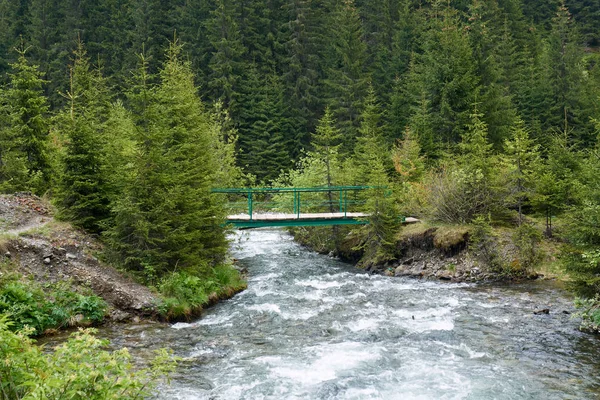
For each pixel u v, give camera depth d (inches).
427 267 904.3
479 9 2004.2
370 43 2578.7
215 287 700.7
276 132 2033.7
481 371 438.6
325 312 634.2
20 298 490.3
